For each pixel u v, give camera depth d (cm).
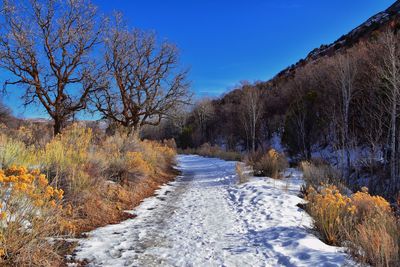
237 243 532
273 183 1203
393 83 1188
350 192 986
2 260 353
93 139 1282
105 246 497
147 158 1402
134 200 895
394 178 1088
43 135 1163
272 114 3984
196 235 579
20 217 391
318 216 579
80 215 627
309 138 2064
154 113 2345
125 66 2114
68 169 682
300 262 429
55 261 409
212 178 1524
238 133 4394
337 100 2019
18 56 1491
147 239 547
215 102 6775
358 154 1492
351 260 414
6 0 1401
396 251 375
